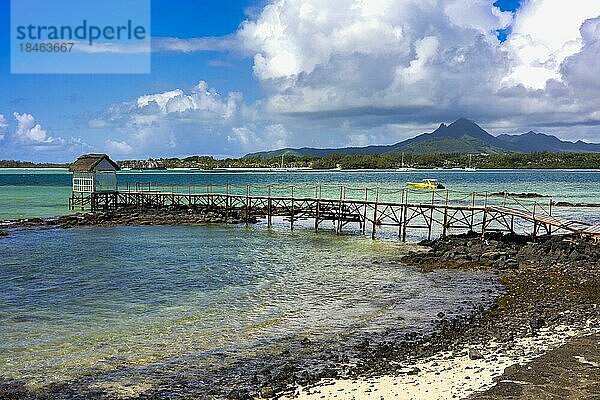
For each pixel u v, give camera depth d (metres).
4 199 74.50
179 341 16.45
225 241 39.53
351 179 155.38
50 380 13.40
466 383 12.01
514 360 13.54
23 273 26.86
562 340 15.18
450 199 73.75
